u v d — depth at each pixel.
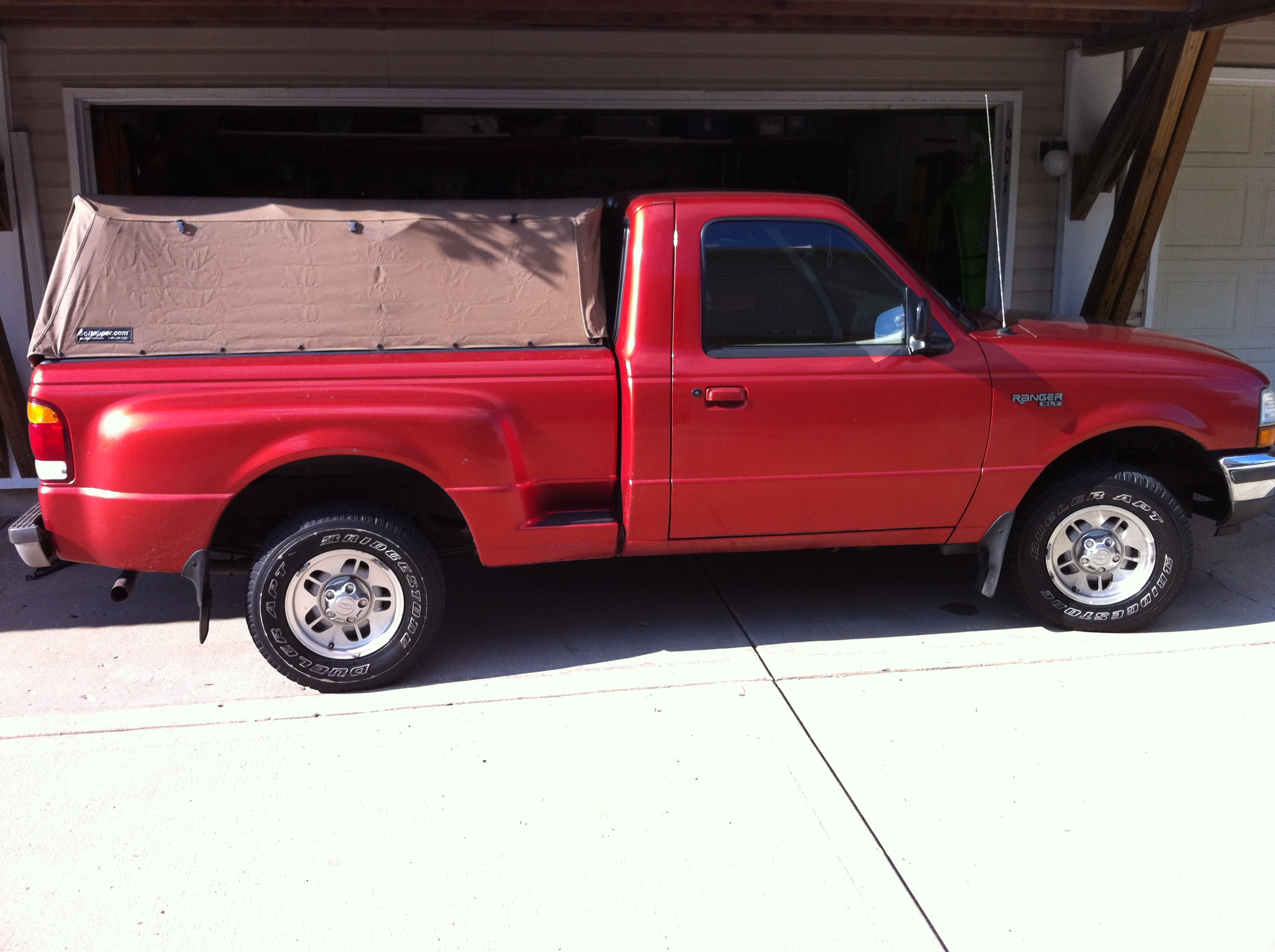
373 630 4.11
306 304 3.91
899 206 7.30
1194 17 5.66
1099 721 3.82
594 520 4.19
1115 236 6.38
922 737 3.72
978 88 7.02
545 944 2.72
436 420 3.90
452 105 6.59
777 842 3.12
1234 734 3.71
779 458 4.16
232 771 3.55
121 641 4.69
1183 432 4.41
